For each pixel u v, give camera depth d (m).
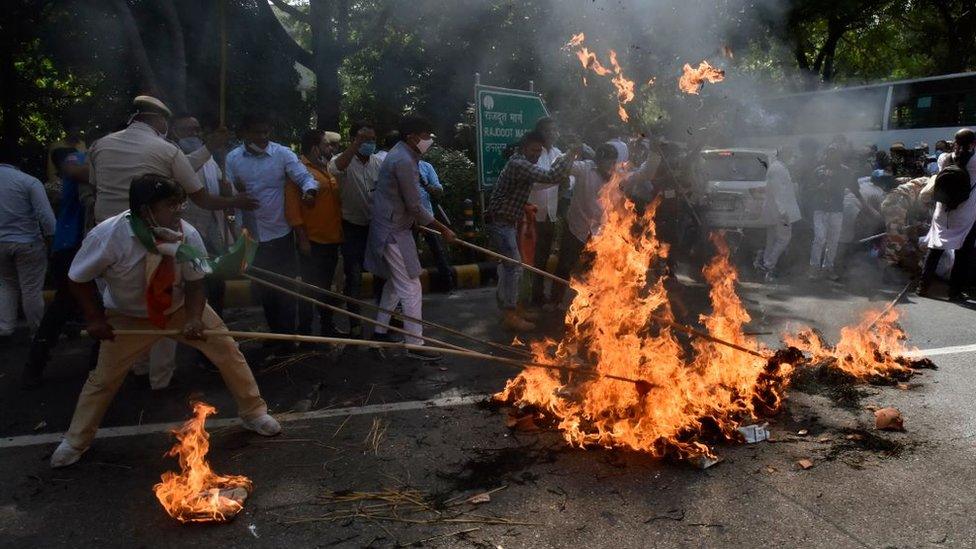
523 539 3.00
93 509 3.31
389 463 3.74
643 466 3.63
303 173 5.46
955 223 7.35
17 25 13.08
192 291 3.58
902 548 2.88
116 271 3.50
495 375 5.18
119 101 14.39
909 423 4.11
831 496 3.30
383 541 3.01
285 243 5.62
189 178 4.45
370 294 8.27
